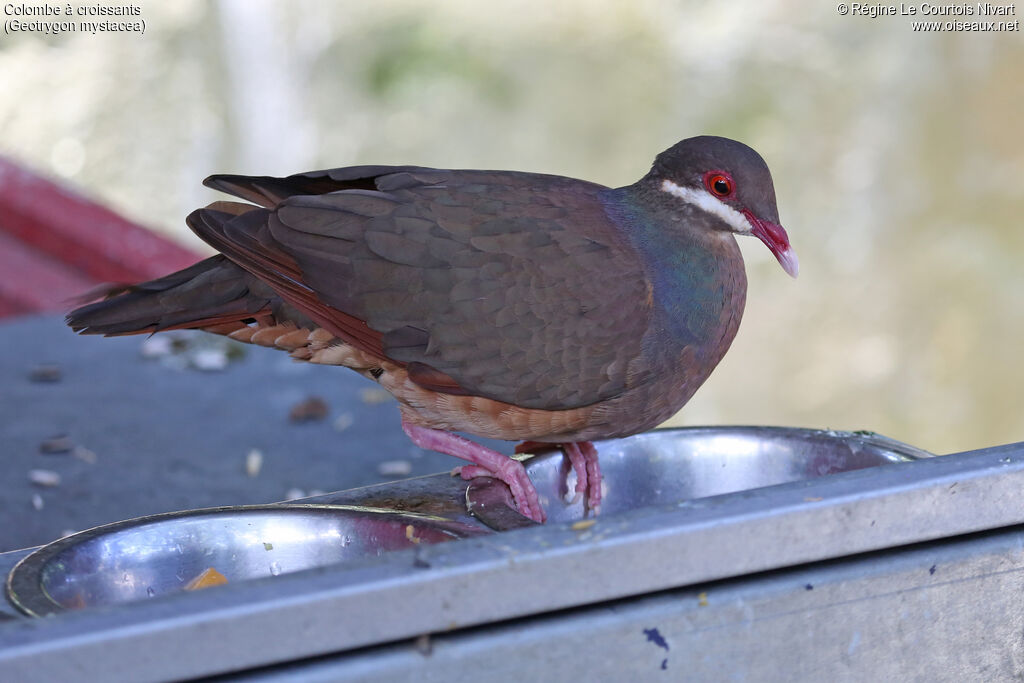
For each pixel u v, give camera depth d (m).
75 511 8.87
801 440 5.71
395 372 6.42
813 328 35.16
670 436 5.95
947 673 4.08
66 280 14.92
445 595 3.44
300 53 37.41
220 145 35.56
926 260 35.62
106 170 33.72
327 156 37.78
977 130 36.59
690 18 39.31
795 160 37.19
